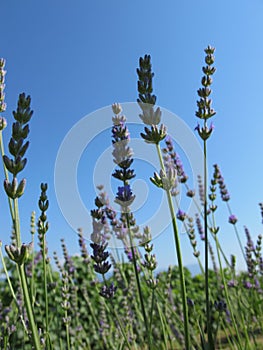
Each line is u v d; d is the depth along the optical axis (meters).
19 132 0.13
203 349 0.17
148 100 0.18
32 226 0.30
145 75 0.18
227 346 0.39
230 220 0.43
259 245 0.42
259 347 0.35
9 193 0.13
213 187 0.33
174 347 0.41
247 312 0.40
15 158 0.13
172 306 0.45
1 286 0.45
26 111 0.13
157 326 0.43
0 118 0.18
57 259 0.46
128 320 0.35
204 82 0.22
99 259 0.23
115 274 0.43
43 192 0.20
